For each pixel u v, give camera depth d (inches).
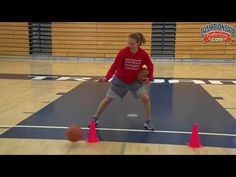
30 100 285.4
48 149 161.3
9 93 317.1
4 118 224.1
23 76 437.1
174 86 366.0
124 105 267.4
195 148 164.1
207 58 658.2
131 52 188.7
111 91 201.2
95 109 253.9
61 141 174.7
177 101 286.7
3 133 189.2
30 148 162.6
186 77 438.3
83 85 367.2
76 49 685.3
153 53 671.8
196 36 653.9
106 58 679.1
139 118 226.8
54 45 689.6
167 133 191.6
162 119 225.6
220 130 198.8
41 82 386.9
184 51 662.5
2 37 698.8
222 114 240.1
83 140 176.9
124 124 211.0
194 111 249.9
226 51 652.1
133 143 172.2
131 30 667.4
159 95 314.0
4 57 705.6
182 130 198.4
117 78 197.0
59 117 228.5
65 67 549.6
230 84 380.5
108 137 182.9
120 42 672.4
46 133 189.8
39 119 222.4
